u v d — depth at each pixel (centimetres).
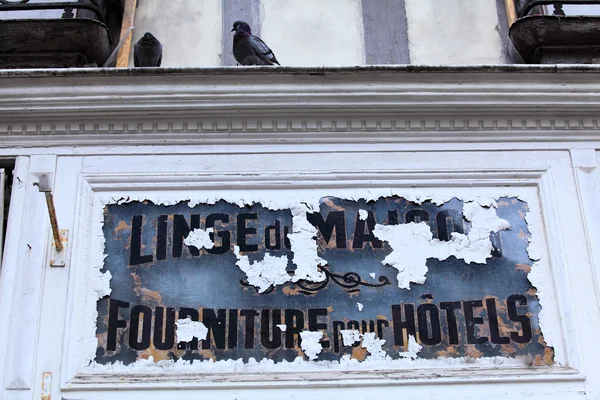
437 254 482
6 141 503
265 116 505
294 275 473
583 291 473
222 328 460
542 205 496
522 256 484
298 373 450
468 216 491
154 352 454
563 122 516
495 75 506
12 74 496
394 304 469
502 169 502
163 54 587
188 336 458
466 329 465
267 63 541
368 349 458
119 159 500
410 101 505
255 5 605
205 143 504
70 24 538
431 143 508
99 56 552
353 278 474
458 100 506
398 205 492
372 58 591
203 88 500
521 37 557
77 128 505
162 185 493
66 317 460
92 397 441
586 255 482
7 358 451
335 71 499
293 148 503
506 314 470
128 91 500
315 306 467
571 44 556
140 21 600
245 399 442
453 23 606
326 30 601
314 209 489
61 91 500
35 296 464
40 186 452
